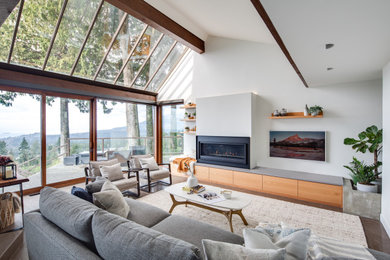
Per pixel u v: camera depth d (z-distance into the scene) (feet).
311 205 11.31
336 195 11.07
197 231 6.07
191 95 19.17
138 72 17.92
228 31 14.88
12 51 11.56
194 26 16.01
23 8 10.39
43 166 13.89
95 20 12.39
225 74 17.02
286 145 14.20
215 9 11.60
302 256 3.51
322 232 8.53
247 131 14.69
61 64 13.69
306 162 13.55
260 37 13.85
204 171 16.28
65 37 12.43
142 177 13.99
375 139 9.86
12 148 12.71
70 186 14.92
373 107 11.55
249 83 15.78
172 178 17.25
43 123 13.92
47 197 5.92
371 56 7.70
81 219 4.57
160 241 3.46
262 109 15.16
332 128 12.66
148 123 21.70
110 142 18.31
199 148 17.28
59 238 4.70
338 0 4.22
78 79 15.12
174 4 12.80
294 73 13.94
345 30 5.63
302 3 4.39
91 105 16.84
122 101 19.30
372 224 9.17
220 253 3.22
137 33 14.71
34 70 12.92
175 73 20.38
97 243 4.10
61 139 14.96
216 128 16.25
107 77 16.67
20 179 8.63
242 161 14.88
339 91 12.42
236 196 9.12
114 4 10.84
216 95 17.52
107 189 7.19
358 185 10.40
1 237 7.69
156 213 7.35
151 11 12.46
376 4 4.34
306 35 6.00
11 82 12.04
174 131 20.90
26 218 5.94
